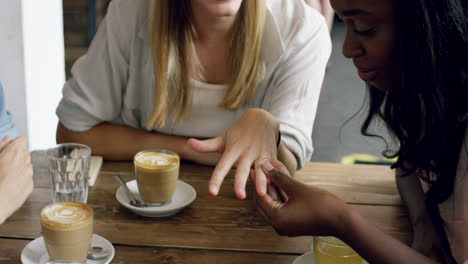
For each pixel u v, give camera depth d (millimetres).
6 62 2287
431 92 861
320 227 917
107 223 1188
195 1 1506
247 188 1404
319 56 1670
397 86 956
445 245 996
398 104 1004
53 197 1262
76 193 1254
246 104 1684
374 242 866
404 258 854
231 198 1345
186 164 1575
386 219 1273
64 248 984
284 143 1513
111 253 1033
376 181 1499
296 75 1640
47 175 1438
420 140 926
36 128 2486
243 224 1216
